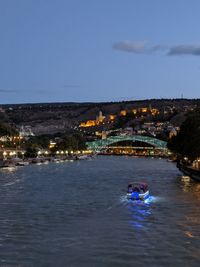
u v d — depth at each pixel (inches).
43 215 3107.8
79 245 2293.3
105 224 2817.4
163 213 3243.1
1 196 4143.7
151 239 2432.3
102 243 2338.8
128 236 2493.8
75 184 5506.9
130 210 3376.0
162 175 7283.5
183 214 3201.3
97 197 4153.5
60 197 4126.5
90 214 3179.1
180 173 7839.6
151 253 2171.5
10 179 6112.2
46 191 4635.8
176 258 2100.1
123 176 7022.6
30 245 2281.0
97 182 5841.5
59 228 2677.2
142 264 2012.8
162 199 4010.8
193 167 6879.9
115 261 2049.7
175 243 2352.4
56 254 2138.3
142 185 4013.3
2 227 2687.0
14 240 2374.5
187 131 6914.4
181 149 7490.2
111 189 4911.4
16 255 2114.9
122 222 2888.8
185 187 5098.4
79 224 2805.1
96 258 2089.1
